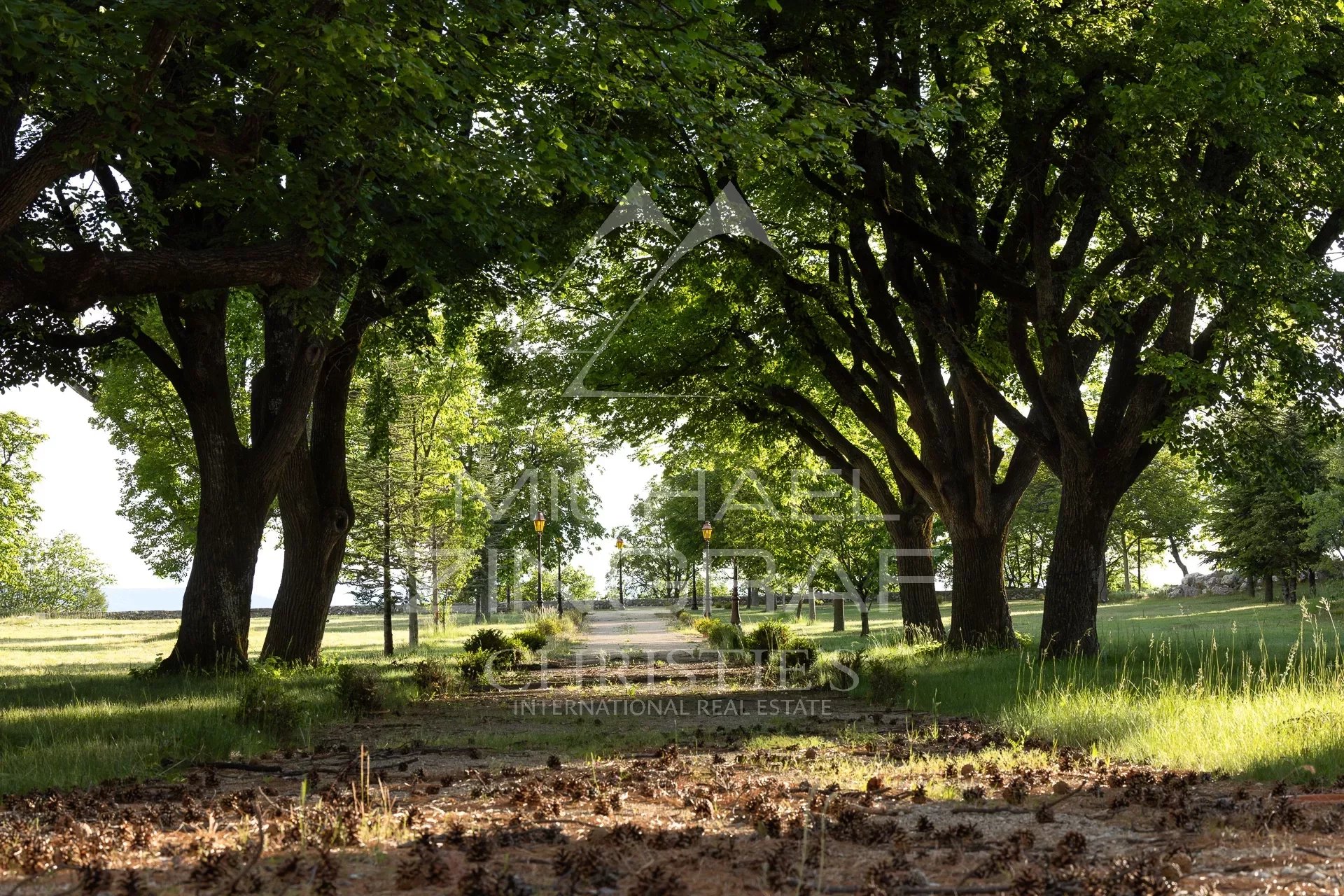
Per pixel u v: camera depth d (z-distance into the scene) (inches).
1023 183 688.4
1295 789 258.2
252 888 170.6
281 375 840.3
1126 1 644.1
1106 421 722.2
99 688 666.2
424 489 1327.5
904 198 749.3
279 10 412.8
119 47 392.2
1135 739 350.9
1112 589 3358.8
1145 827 219.0
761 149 512.4
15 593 3769.7
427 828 224.7
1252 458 681.6
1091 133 663.1
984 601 872.3
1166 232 633.0
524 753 382.6
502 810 249.8
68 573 3951.8
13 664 1085.1
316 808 240.1
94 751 357.7
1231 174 667.4
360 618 2999.5
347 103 465.7
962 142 733.3
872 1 658.2
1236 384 661.9
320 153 510.9
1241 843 198.1
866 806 248.8
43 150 402.0
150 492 1808.6
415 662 1011.3
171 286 448.5
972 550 877.2
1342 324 628.7
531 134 516.1
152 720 462.0
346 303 911.0
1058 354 713.6
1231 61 578.6
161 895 169.8
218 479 814.5
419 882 173.6
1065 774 299.0
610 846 203.9
